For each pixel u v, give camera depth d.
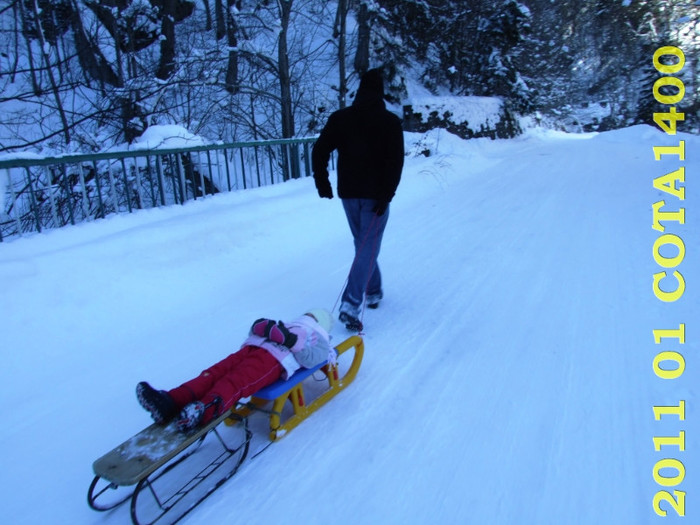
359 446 2.47
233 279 4.82
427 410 2.74
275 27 10.52
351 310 3.68
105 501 2.21
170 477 2.35
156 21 11.28
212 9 14.03
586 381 2.94
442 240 6.06
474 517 2.01
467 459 2.35
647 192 8.30
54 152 7.09
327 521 2.03
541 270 4.87
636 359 3.15
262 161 8.84
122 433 2.68
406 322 3.87
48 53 8.55
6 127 8.53
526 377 3.02
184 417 2.11
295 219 6.30
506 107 20.16
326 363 2.79
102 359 3.43
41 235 4.45
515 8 18.58
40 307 3.67
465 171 11.45
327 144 3.69
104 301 3.99
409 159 11.45
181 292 4.42
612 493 2.11
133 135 8.35
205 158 8.65
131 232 4.77
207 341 3.65
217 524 2.04
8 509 2.17
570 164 12.56
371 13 14.57
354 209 3.73
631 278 4.50
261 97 11.10
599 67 36.69
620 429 2.51
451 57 19.22
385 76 16.12
